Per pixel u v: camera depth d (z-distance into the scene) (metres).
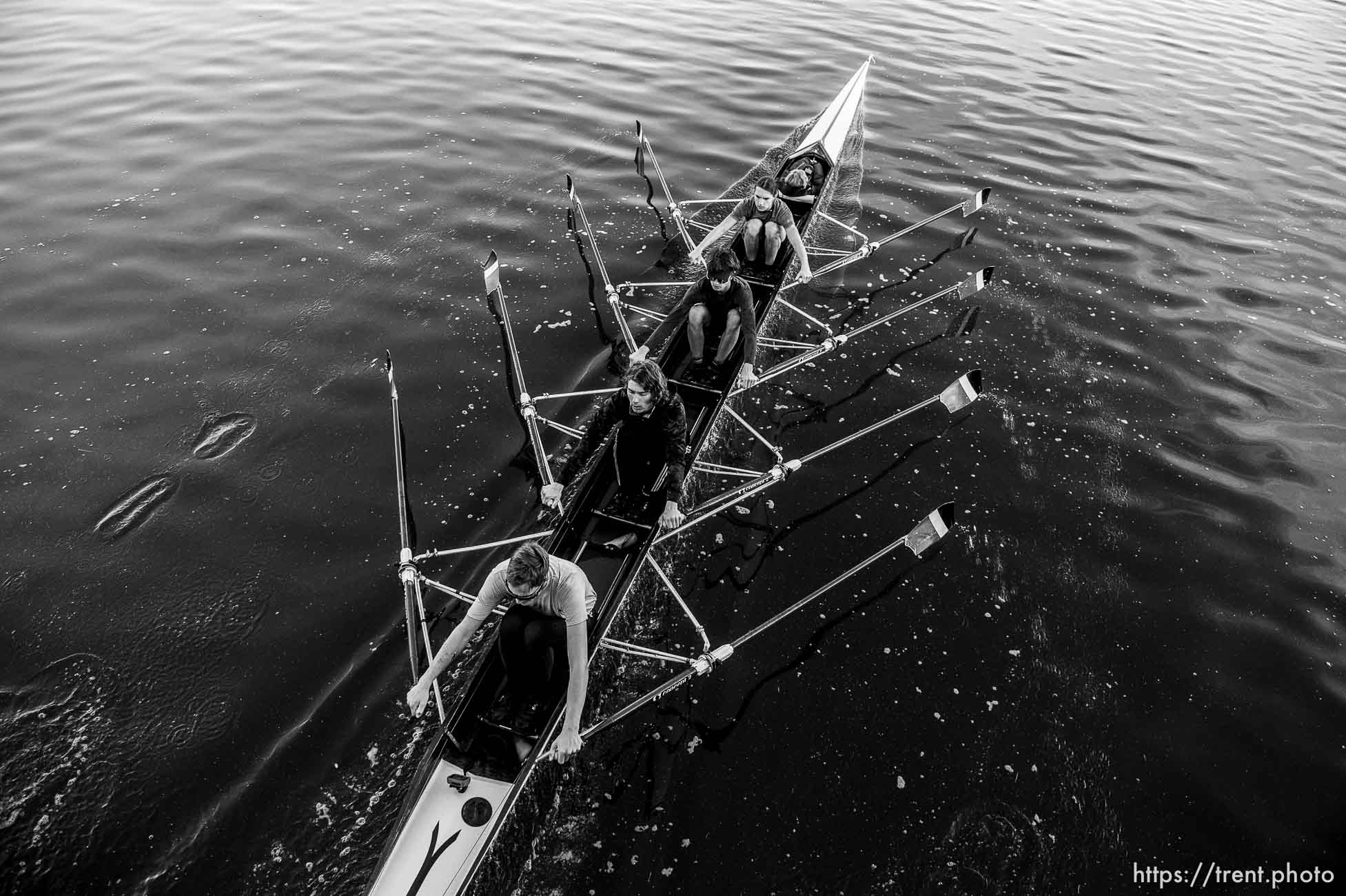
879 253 9.57
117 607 4.97
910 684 4.91
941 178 11.46
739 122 12.69
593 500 5.30
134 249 8.37
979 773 4.46
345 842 3.94
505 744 4.05
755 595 5.41
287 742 4.33
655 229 9.60
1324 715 4.96
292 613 5.02
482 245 8.93
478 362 7.26
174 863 3.81
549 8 17.11
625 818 4.08
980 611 5.43
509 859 3.87
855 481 6.39
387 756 4.29
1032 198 11.10
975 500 6.29
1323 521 6.31
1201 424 7.27
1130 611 5.52
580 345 7.59
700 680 4.83
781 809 4.19
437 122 11.61
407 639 4.88
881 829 4.14
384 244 8.78
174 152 10.30
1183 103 15.17
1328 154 13.43
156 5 15.52
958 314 8.54
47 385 6.58
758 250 8.05
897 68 15.62
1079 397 7.48
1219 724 4.86
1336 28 21.45
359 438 6.36
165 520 5.54
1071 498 6.38
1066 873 4.06
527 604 3.83
